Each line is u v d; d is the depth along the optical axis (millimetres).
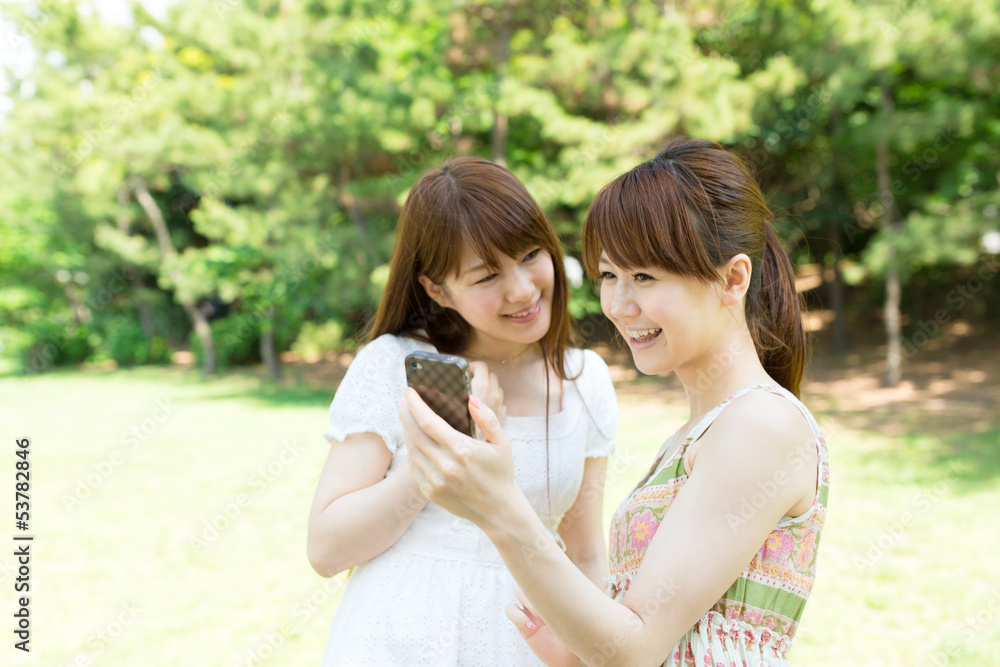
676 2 9133
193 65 12648
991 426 7215
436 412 836
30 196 14758
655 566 830
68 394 12938
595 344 9523
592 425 1491
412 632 1208
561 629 803
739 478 839
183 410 10562
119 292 18219
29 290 16891
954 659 2910
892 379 9844
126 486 6211
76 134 13023
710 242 929
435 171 1302
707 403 1005
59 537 4883
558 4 9188
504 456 791
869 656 2982
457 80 10156
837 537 4344
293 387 12883
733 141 9219
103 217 15234
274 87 10617
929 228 8180
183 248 17188
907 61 7922
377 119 9695
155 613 3637
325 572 1210
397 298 1369
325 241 10891
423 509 1288
